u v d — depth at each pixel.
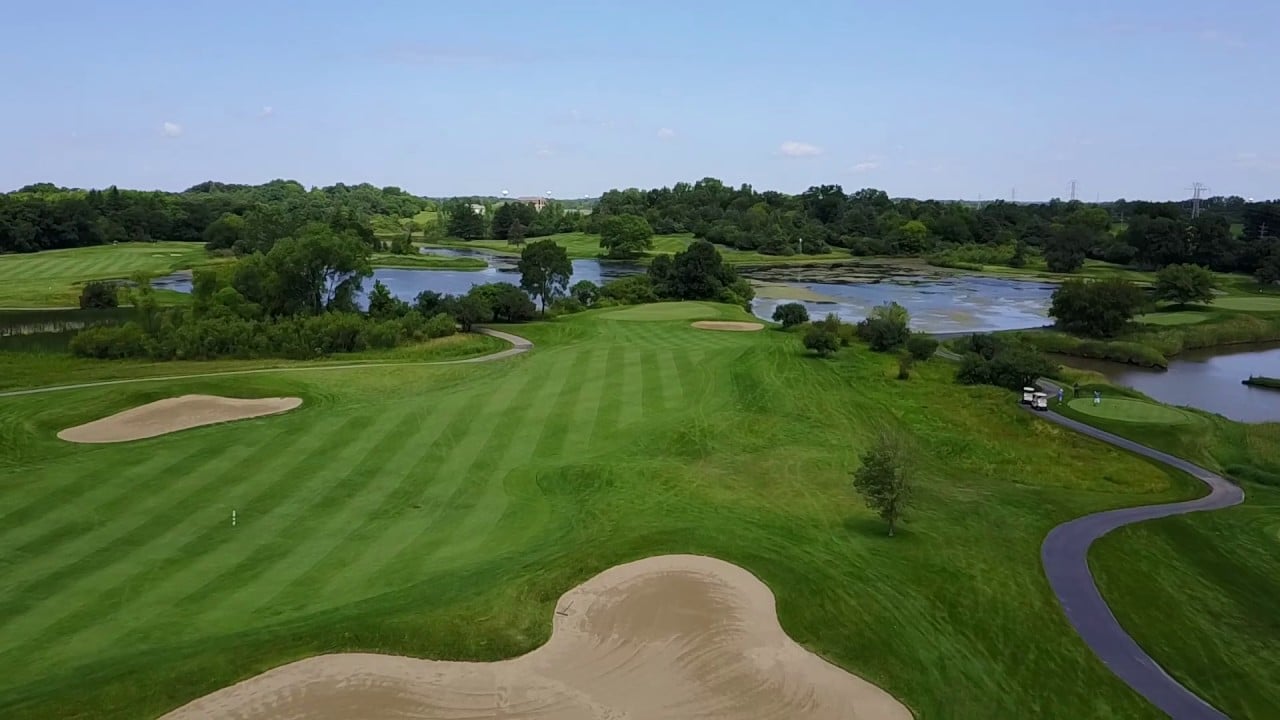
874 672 25.23
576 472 42.66
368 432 48.06
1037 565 33.88
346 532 34.44
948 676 25.53
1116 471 47.22
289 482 39.84
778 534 35.34
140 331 77.62
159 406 52.94
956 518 38.91
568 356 72.25
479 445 46.62
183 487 38.62
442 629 25.75
